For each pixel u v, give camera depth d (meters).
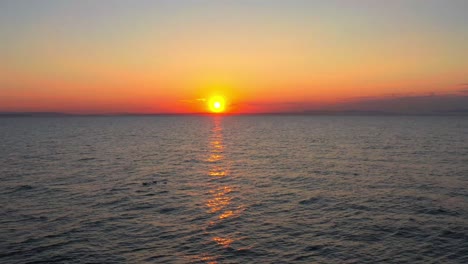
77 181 41.88
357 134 117.88
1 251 21.97
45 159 59.44
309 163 55.16
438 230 25.12
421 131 130.50
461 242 23.05
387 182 40.56
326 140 96.06
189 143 92.25
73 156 63.72
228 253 21.97
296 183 40.84
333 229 25.73
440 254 21.44
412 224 26.42
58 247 22.66
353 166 51.69
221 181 42.38
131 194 35.97
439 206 30.80
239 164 55.25
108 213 29.61
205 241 23.80
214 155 66.44
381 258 21.05
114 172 48.06
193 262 20.77
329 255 21.55
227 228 26.19
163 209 30.86
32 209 30.48
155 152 71.38
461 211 29.33
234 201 33.41
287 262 20.70
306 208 30.94
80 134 124.94
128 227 26.33
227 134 129.62
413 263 20.36
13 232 25.08
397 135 110.69
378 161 55.97
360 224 26.66
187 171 49.22
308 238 24.17
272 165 53.84
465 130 134.62
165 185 40.16
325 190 37.22
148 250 22.38
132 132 141.62
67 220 27.72
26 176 44.44
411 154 63.66
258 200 33.66
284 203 32.56
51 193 36.00
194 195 35.66
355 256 21.34
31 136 112.50
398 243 23.09
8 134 121.81
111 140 100.38
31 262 20.59
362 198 33.84
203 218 28.44
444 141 88.31
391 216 28.38
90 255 21.58
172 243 23.47
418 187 37.91
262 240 23.91
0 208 30.61
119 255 21.62
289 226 26.47
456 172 45.84
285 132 137.25
